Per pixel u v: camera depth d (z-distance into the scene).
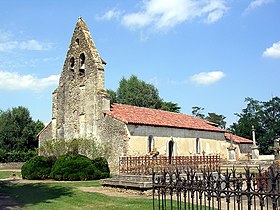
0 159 56.41
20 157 58.34
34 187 24.27
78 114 40.75
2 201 17.84
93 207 15.63
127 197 18.52
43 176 30.91
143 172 24.39
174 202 16.22
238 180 8.40
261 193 7.55
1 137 73.19
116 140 35.81
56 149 35.09
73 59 42.84
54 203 17.03
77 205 16.33
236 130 84.69
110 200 17.50
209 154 46.47
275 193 7.26
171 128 40.56
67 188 23.25
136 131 36.16
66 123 42.22
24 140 74.56
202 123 49.25
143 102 78.00
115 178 22.83
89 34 42.16
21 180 30.22
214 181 8.68
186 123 44.50
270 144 79.06
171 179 9.90
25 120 76.31
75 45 42.62
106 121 37.12
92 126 38.62
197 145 44.78
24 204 16.83
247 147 56.56
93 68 39.59
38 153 37.88
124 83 81.38
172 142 40.69
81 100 40.56
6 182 28.38
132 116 38.09
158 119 40.69
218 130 48.91
